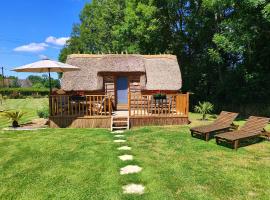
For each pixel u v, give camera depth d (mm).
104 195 6254
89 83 18375
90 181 7070
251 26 16391
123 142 11125
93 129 14172
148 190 6438
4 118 19203
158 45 27328
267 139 11008
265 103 19734
